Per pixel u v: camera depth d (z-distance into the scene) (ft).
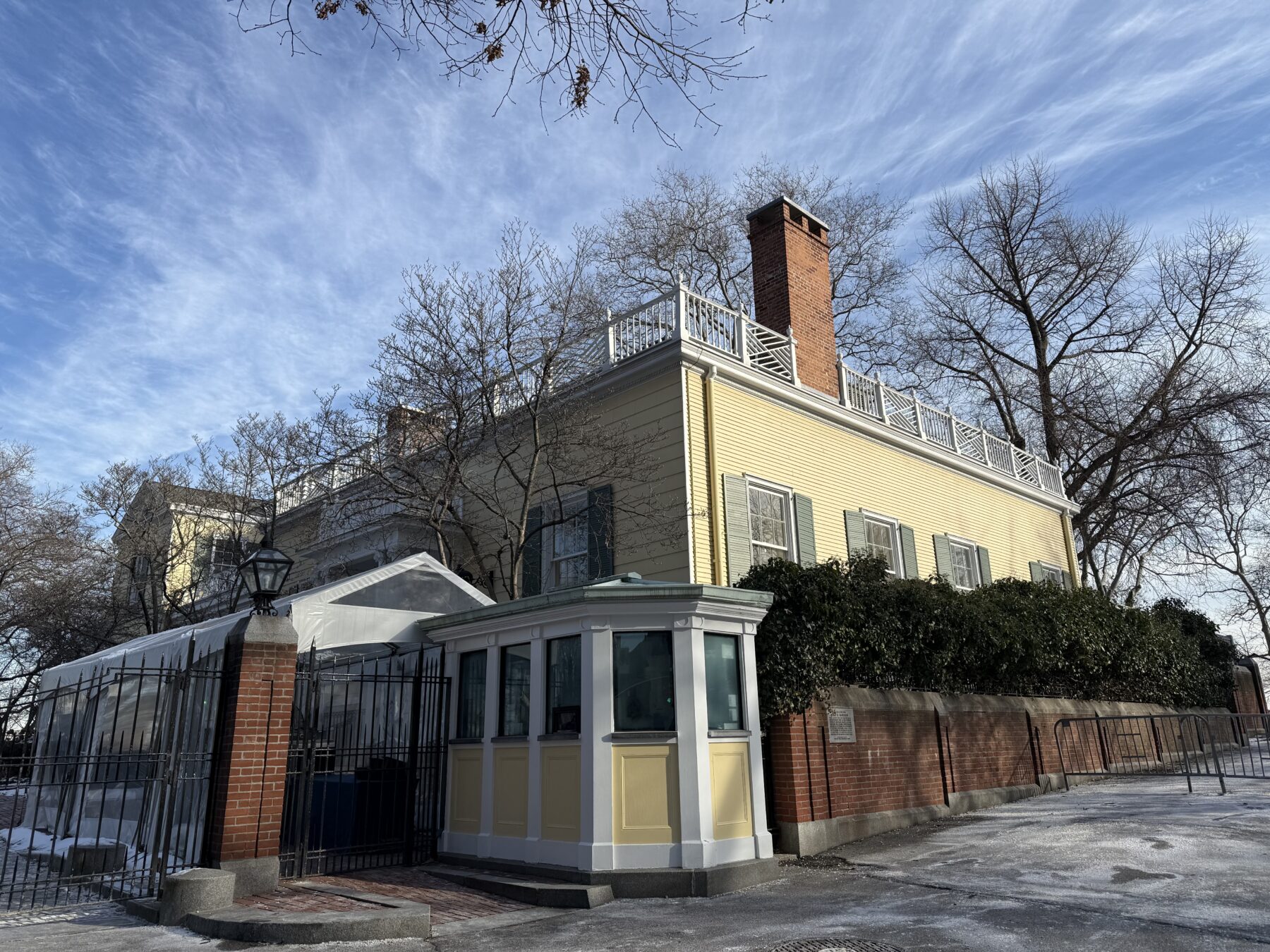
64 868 30.22
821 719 32.89
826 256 59.47
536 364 47.80
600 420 48.42
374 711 33.65
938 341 103.35
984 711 42.55
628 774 26.73
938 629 39.24
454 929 22.17
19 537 71.31
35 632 76.18
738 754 28.22
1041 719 46.68
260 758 26.89
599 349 49.88
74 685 40.47
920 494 60.95
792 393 50.78
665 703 27.50
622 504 45.73
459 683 32.71
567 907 24.58
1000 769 42.27
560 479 49.49
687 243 98.53
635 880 25.52
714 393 46.44
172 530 71.26
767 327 55.88
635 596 27.68
